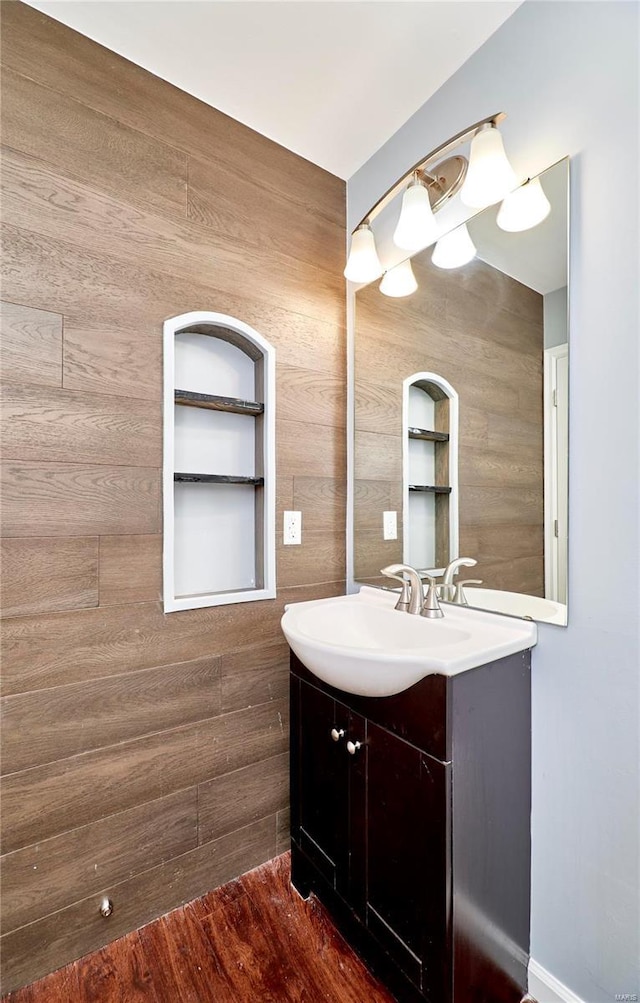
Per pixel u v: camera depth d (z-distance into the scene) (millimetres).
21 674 1133
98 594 1229
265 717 1525
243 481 1498
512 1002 1072
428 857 957
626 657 955
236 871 1459
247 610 1494
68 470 1186
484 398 1265
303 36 1212
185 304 1376
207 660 1410
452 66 1300
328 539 1703
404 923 1016
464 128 1299
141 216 1301
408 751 1002
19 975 1124
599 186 987
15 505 1122
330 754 1238
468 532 1312
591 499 1016
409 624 1301
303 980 1154
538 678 1115
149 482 1305
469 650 986
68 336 1187
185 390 1422
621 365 958
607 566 986
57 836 1176
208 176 1426
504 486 1205
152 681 1314
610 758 980
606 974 985
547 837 1096
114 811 1254
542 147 1097
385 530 1604
